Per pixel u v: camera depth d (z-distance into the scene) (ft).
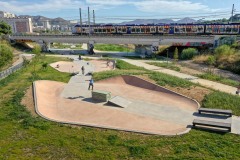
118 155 45.80
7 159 44.09
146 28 231.91
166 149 47.93
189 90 87.20
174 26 220.43
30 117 63.16
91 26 256.32
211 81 111.65
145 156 45.42
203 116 67.41
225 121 63.26
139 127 60.54
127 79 108.06
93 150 47.44
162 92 90.22
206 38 200.85
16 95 81.00
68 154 46.21
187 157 44.68
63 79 115.14
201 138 52.80
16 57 201.05
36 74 120.37
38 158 44.65
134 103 79.56
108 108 74.74
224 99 76.33
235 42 186.80
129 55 236.43
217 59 164.86
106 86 101.55
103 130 56.49
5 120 62.13
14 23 623.36
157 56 225.76
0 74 116.88
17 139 52.06
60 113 71.26
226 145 49.80
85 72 135.33
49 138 52.34
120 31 243.81
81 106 76.84
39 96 81.76
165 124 62.39
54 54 242.58
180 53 221.25
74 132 55.31
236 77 130.52
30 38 277.44
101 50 297.74
